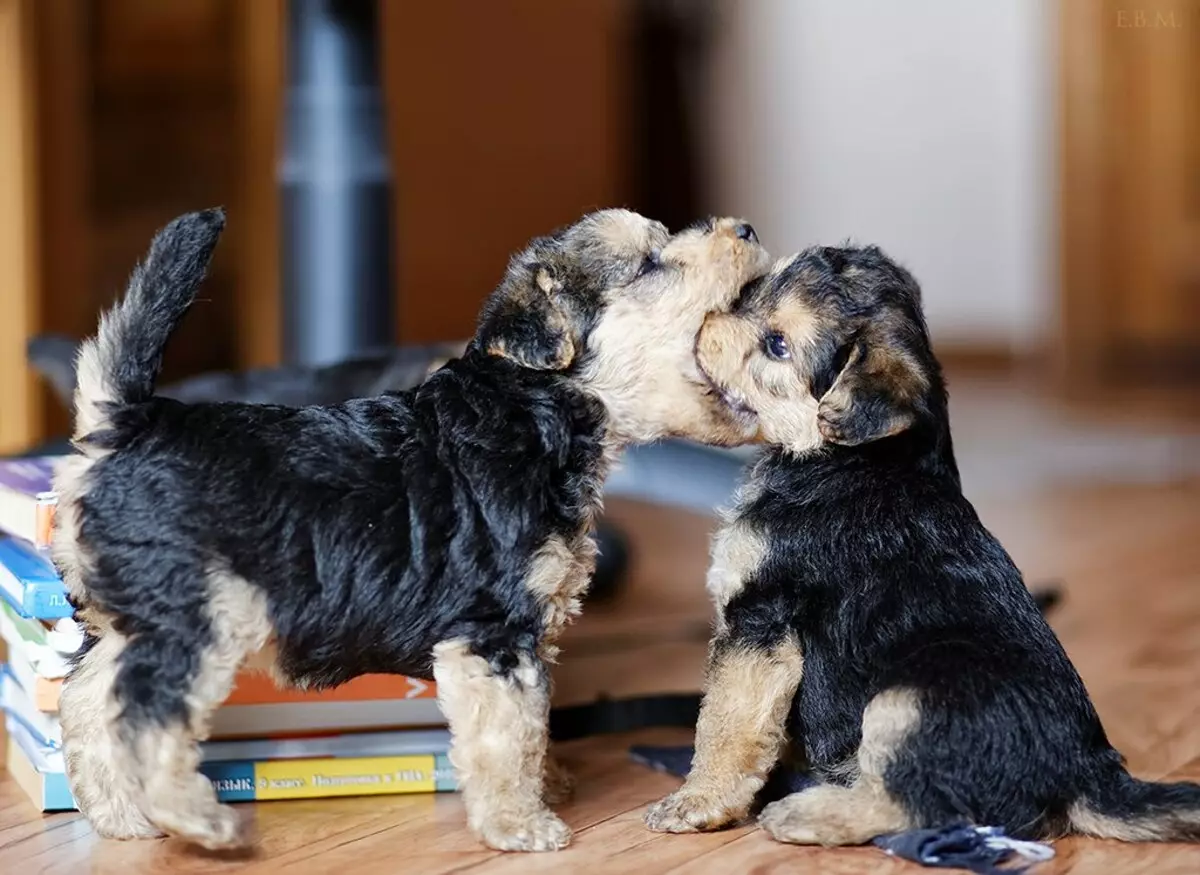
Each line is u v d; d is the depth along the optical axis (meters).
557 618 3.06
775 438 3.38
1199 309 12.12
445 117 9.23
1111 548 6.76
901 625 3.01
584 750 3.86
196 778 2.82
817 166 13.56
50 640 3.14
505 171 9.84
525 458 3.04
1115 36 11.87
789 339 3.36
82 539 2.83
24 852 2.99
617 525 6.41
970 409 11.54
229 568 2.81
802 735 3.15
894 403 3.17
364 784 3.40
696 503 5.05
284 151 5.09
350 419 3.02
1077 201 12.17
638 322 3.30
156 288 2.88
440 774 3.43
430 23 9.06
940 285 13.55
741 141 13.42
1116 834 2.90
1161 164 11.96
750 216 13.58
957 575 3.06
